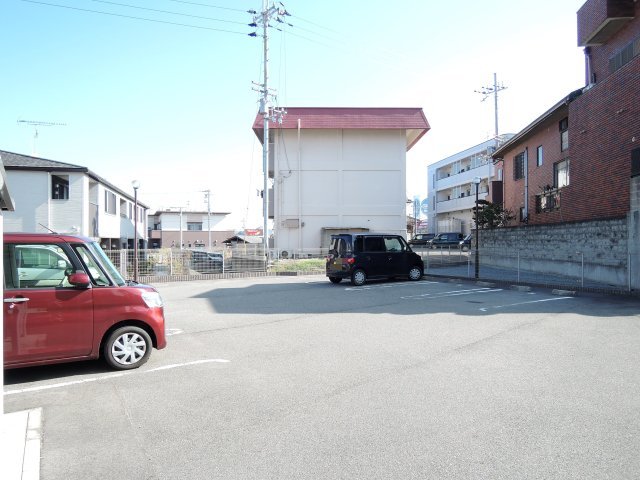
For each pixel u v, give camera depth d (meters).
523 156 26.12
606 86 15.35
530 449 3.70
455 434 3.99
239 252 21.84
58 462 3.63
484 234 25.56
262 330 8.67
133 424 4.34
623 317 9.34
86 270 6.00
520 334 7.88
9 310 5.50
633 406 4.57
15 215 22.44
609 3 15.35
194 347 7.37
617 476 3.29
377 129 35.75
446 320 9.31
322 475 3.37
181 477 3.39
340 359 6.50
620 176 14.55
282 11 28.23
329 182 35.75
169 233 60.69
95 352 5.94
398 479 3.29
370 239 17.02
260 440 3.96
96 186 25.92
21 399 5.05
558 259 17.92
